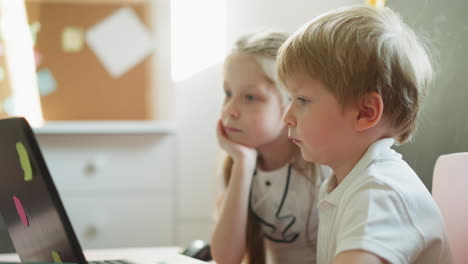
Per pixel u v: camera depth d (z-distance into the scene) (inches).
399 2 34.5
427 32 31.5
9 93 68.8
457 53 29.6
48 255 22.7
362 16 23.4
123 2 70.4
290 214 34.5
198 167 70.3
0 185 24.0
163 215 69.2
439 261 21.5
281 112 32.6
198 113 70.3
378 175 21.6
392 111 23.0
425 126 30.9
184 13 69.7
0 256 32.2
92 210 67.2
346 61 22.2
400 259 19.1
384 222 19.8
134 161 67.9
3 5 68.3
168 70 70.4
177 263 26.5
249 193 35.7
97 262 26.7
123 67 70.7
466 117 28.7
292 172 34.6
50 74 69.7
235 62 32.6
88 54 70.1
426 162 31.1
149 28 70.6
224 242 33.9
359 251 19.0
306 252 35.1
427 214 21.2
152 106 71.0
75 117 70.0
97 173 67.1
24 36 69.0
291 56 23.6
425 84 24.6
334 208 24.0
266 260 38.7
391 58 22.4
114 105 70.8
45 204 21.2
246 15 69.9
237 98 33.0
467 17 28.9
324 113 22.7
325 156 23.6
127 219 68.2
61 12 69.6
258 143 33.6
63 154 66.1
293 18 69.7
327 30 23.1
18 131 20.7
